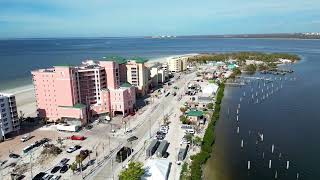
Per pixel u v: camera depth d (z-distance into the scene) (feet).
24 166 501.15
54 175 465.06
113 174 467.52
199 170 465.06
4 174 476.54
